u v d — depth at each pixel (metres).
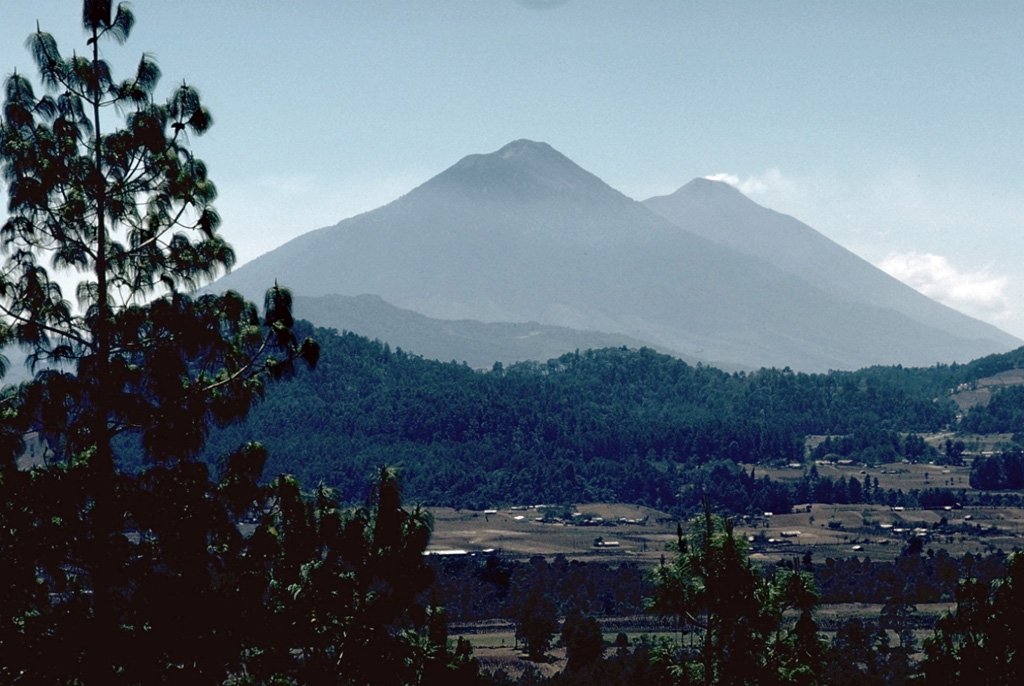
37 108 71.88
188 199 73.94
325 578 67.31
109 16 73.00
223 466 71.56
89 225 72.31
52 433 68.06
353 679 67.75
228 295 72.94
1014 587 87.75
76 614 64.75
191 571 66.50
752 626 76.19
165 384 69.81
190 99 74.75
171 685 64.56
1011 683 85.94
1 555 63.91
